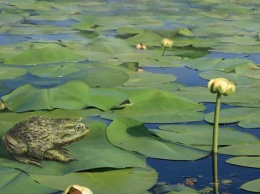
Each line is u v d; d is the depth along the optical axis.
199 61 8.00
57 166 4.21
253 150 4.62
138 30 10.75
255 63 8.20
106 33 10.63
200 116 5.45
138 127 4.93
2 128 4.97
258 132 5.11
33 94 5.67
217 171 4.34
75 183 3.93
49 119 4.80
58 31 10.60
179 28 11.05
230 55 8.91
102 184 3.94
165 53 8.84
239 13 14.00
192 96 6.15
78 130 4.72
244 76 7.09
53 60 7.75
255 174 4.31
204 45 9.61
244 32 11.13
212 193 3.98
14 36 10.08
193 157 4.50
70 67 7.21
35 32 10.41
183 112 5.54
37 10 13.56
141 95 5.81
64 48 8.09
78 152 4.46
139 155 4.46
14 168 4.16
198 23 12.20
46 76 6.85
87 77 6.78
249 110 5.59
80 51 8.46
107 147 4.57
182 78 7.21
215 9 14.71
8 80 6.69
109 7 14.71
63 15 12.77
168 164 4.41
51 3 14.95
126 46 8.97
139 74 7.08
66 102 5.54
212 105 5.91
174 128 5.07
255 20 12.67
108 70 7.10
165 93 5.82
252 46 9.54
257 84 6.72
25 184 3.89
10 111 5.44
